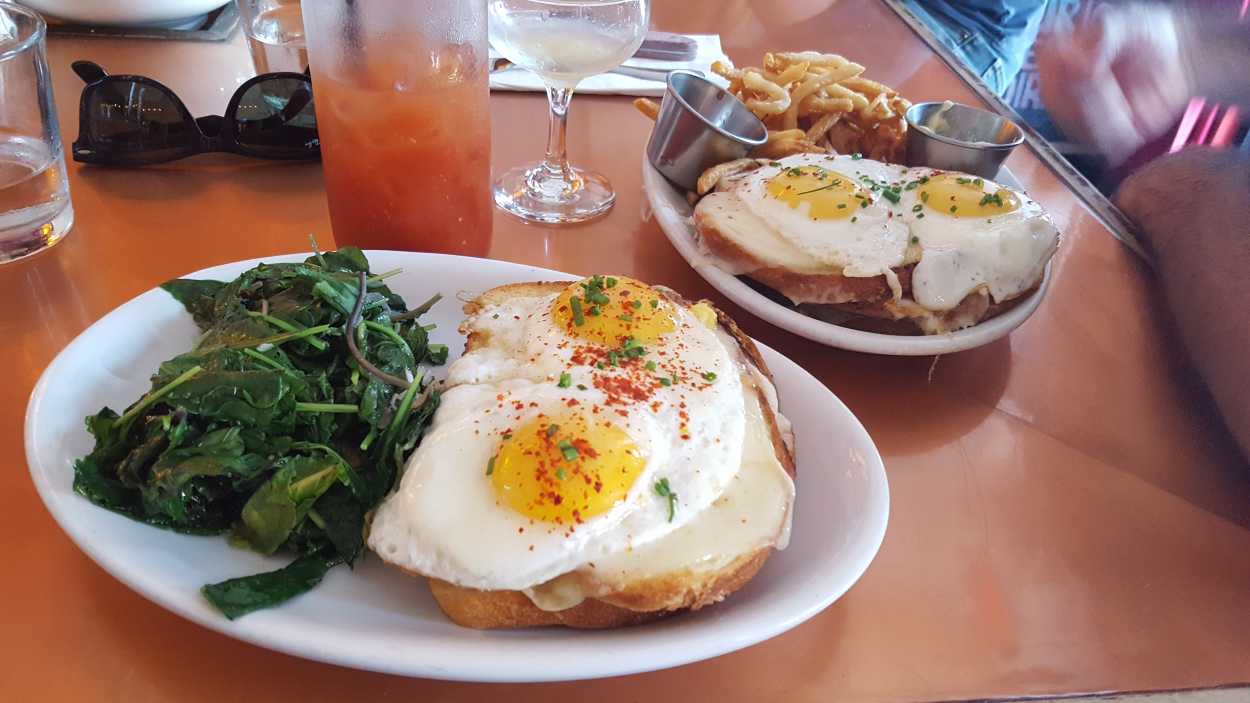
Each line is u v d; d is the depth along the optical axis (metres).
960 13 0.79
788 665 0.24
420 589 0.23
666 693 0.23
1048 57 0.78
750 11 0.70
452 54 0.31
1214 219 0.43
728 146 0.42
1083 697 0.24
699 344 0.29
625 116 0.53
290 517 0.23
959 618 0.26
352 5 0.29
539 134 0.50
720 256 0.36
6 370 0.30
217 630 0.20
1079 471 0.32
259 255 0.37
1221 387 0.36
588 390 0.26
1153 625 0.26
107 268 0.35
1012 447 0.32
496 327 0.30
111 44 0.51
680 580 0.22
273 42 0.46
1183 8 0.64
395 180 0.33
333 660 0.20
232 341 0.26
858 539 0.24
